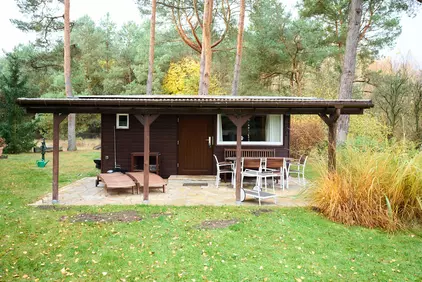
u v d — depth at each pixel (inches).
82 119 1144.2
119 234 184.1
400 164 219.5
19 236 180.4
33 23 660.1
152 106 243.8
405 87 564.7
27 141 692.1
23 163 491.5
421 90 544.7
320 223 207.9
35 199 265.6
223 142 377.4
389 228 197.3
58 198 263.7
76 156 642.8
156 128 384.8
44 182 348.5
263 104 234.4
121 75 1103.6
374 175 215.8
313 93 745.6
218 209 237.3
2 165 457.1
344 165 239.5
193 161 386.3
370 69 764.0
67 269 144.7
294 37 744.3
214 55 985.5
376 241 182.1
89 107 247.0
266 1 761.0
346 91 465.4
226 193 294.5
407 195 210.1
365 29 682.2
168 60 1053.8
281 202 261.7
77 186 327.0
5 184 328.5
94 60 1152.8
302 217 219.3
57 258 155.0
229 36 794.8
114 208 237.0
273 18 749.9
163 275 140.3
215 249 166.2
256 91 831.1
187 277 138.7
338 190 219.8
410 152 244.2
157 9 714.8
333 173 236.4
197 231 190.5
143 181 266.8
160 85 1034.1
